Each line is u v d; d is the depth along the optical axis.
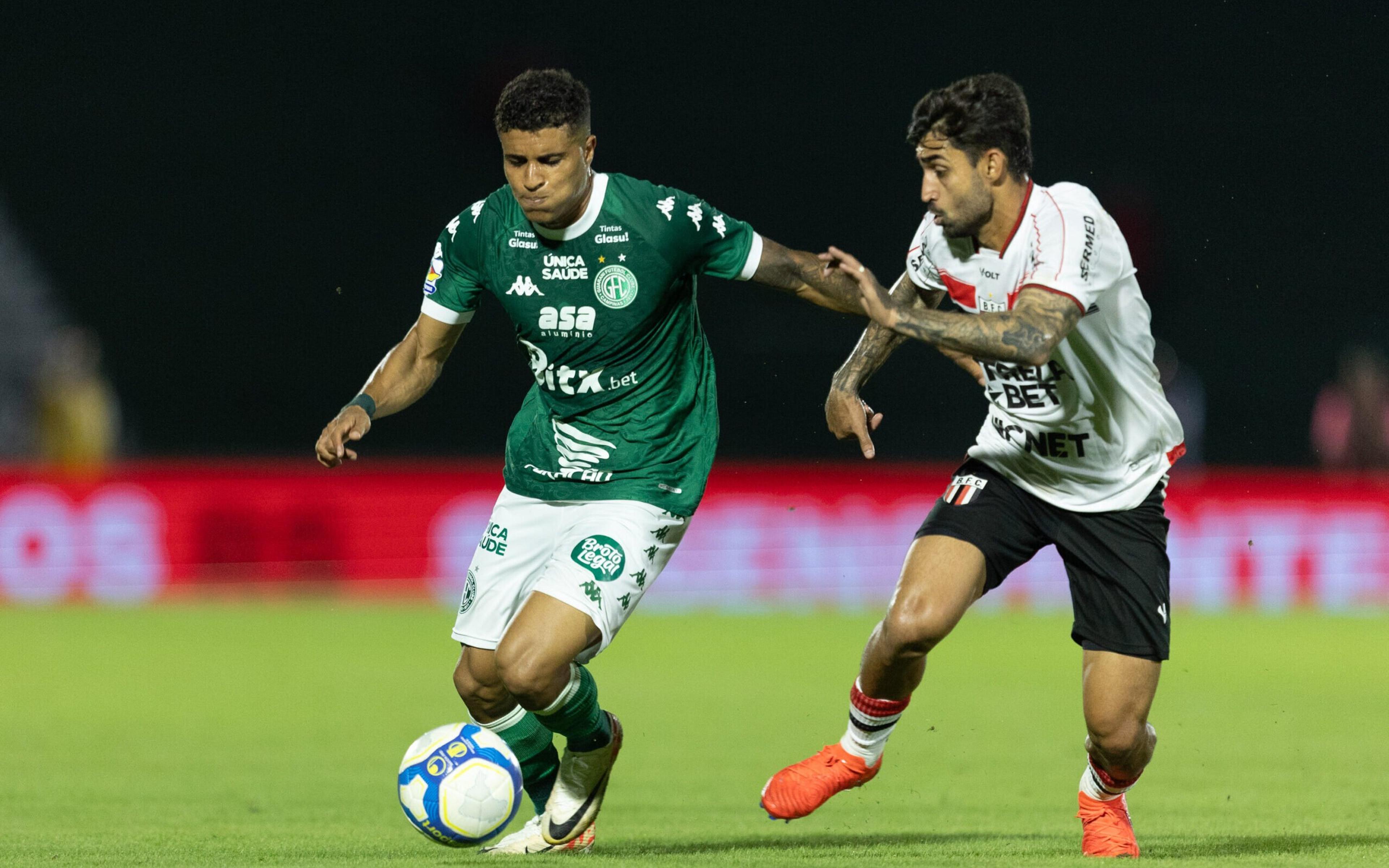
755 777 27.11
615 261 17.55
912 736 32.38
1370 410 73.38
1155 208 96.69
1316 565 65.88
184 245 95.38
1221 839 19.83
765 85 100.94
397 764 28.36
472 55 100.06
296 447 91.88
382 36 99.69
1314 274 95.19
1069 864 17.20
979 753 30.22
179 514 62.62
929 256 18.12
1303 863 17.34
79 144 96.31
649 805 24.11
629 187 17.66
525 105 16.53
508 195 18.19
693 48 101.31
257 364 92.88
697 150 100.19
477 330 83.81
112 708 36.25
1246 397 91.44
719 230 17.92
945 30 101.00
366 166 98.12
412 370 19.05
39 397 74.56
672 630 55.94
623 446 18.19
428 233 97.94
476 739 17.42
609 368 18.03
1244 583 65.50
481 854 18.31
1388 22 97.94
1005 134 16.42
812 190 100.44
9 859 17.80
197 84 98.19
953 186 16.58
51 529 61.44
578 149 16.88
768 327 85.31
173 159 96.56
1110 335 17.38
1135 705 17.91
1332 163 97.00
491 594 18.67
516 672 16.89
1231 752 30.17
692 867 16.81
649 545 17.92
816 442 84.56
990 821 22.25
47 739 31.42
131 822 21.56
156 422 90.88
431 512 64.38
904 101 101.12
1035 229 16.62
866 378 19.28
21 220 94.75
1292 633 55.09
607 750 18.39
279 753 29.67
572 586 17.25
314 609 60.78
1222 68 99.00
